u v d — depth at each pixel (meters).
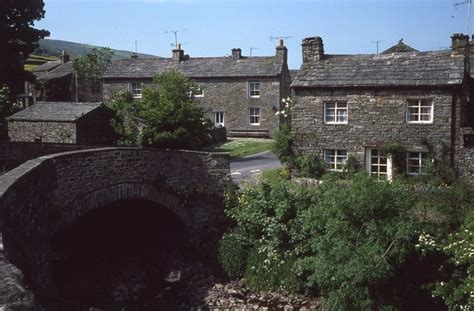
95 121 30.72
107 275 19.77
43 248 13.62
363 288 14.42
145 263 21.09
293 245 18.25
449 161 22.98
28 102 42.19
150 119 29.31
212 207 20.91
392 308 14.49
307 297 16.91
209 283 18.61
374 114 24.16
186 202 20.48
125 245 22.83
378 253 14.58
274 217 18.83
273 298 17.05
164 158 19.56
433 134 23.19
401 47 37.44
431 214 17.08
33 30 37.78
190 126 29.73
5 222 9.32
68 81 52.16
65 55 60.09
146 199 18.97
